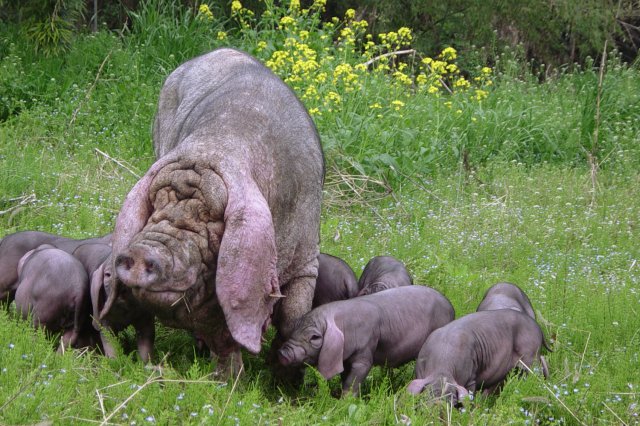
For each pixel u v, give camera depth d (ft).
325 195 51.65
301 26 71.05
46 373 25.72
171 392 25.57
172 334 32.99
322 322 29.01
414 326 30.89
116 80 65.00
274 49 67.46
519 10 100.22
